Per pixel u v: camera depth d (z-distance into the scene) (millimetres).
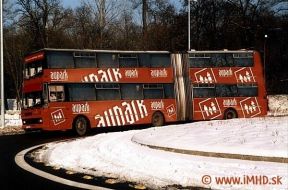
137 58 28281
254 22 59500
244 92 31578
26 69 26078
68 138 23500
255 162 11312
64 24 59312
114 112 27062
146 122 28328
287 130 15648
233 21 60094
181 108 29656
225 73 31172
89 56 26484
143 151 13906
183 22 59656
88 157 13914
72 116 25578
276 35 59125
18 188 9812
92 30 58969
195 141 14227
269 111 42969
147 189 9438
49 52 25141
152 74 28781
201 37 60562
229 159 11875
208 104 30500
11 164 13438
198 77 30359
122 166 12109
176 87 29578
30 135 25766
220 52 31250
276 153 11477
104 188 9648
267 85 57438
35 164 13352
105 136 20062
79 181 10469
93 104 26328
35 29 54875
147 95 28438
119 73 27516
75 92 25750
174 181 10039
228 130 16609
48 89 24891
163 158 12422
